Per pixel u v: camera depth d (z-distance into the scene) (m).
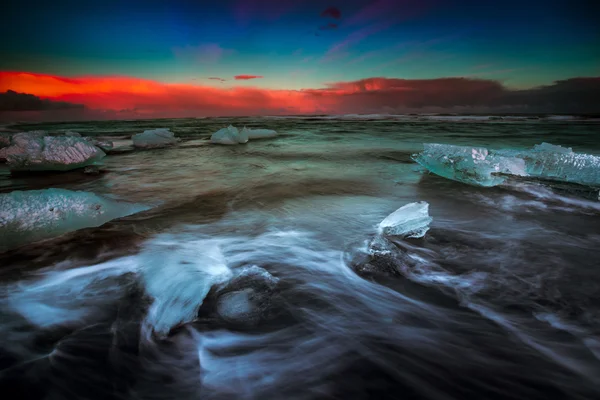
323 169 7.34
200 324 1.84
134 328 1.81
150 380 1.46
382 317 1.91
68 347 1.65
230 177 6.50
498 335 1.72
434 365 1.52
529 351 1.60
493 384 1.41
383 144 12.66
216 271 2.46
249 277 2.41
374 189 5.32
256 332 1.78
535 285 2.24
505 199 4.56
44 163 6.98
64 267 2.58
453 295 2.13
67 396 1.37
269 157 9.40
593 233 3.25
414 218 3.20
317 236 3.27
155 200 4.72
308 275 2.46
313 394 1.37
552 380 1.43
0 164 7.89
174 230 3.48
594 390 1.38
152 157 9.38
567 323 1.81
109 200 3.92
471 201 4.50
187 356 1.60
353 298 2.13
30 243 3.01
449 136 15.49
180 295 2.06
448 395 1.36
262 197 4.89
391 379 1.44
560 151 5.73
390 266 2.56
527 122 28.73
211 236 3.31
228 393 1.39
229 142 12.69
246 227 3.57
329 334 1.76
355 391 1.38
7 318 1.90
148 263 2.59
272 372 1.50
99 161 8.52
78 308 2.01
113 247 3.00
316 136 16.31
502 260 2.66
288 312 1.97
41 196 3.30
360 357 1.58
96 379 1.46
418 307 2.01
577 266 2.53
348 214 4.00
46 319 1.90
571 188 4.76
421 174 6.51
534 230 3.36
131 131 21.33
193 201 4.68
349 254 2.82
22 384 1.42
